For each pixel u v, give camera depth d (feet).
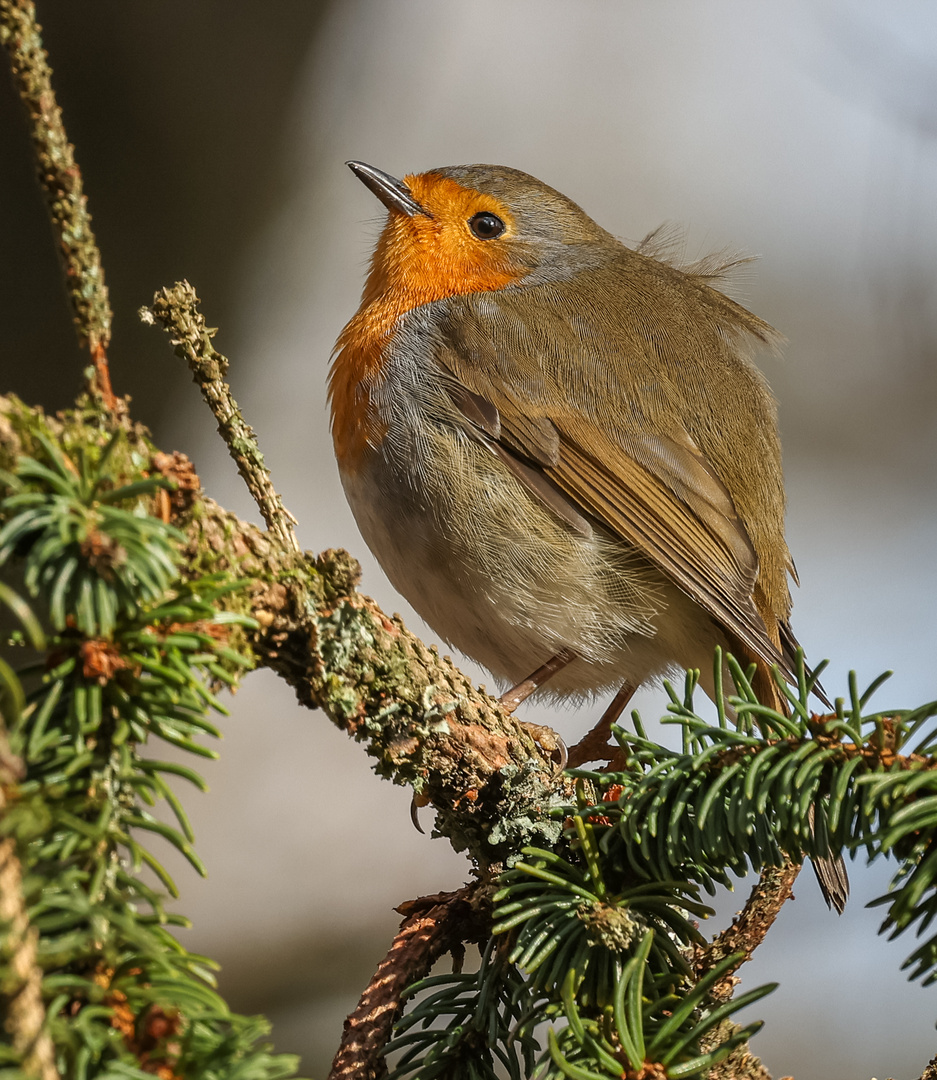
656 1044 10.37
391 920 37.50
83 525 8.92
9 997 7.68
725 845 11.66
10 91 31.37
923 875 10.11
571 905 12.02
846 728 11.42
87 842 8.87
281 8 34.37
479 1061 12.67
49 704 9.04
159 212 34.63
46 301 32.37
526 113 48.70
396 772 13.60
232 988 35.04
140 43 33.14
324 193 41.01
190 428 37.60
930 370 45.32
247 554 11.73
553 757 16.12
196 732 9.71
